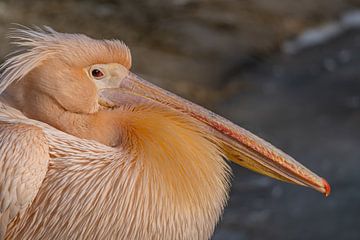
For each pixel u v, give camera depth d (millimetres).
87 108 9539
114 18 21297
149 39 21094
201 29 21969
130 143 9445
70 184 9141
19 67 9281
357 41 23031
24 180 8742
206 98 19891
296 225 16391
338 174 17688
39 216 9164
